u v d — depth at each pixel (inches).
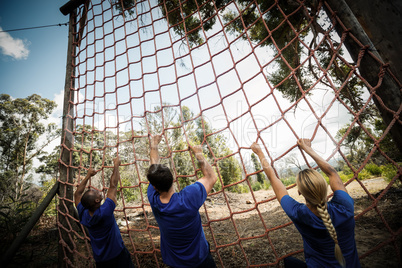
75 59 146.6
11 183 383.6
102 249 83.3
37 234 252.5
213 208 444.5
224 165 623.2
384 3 67.5
